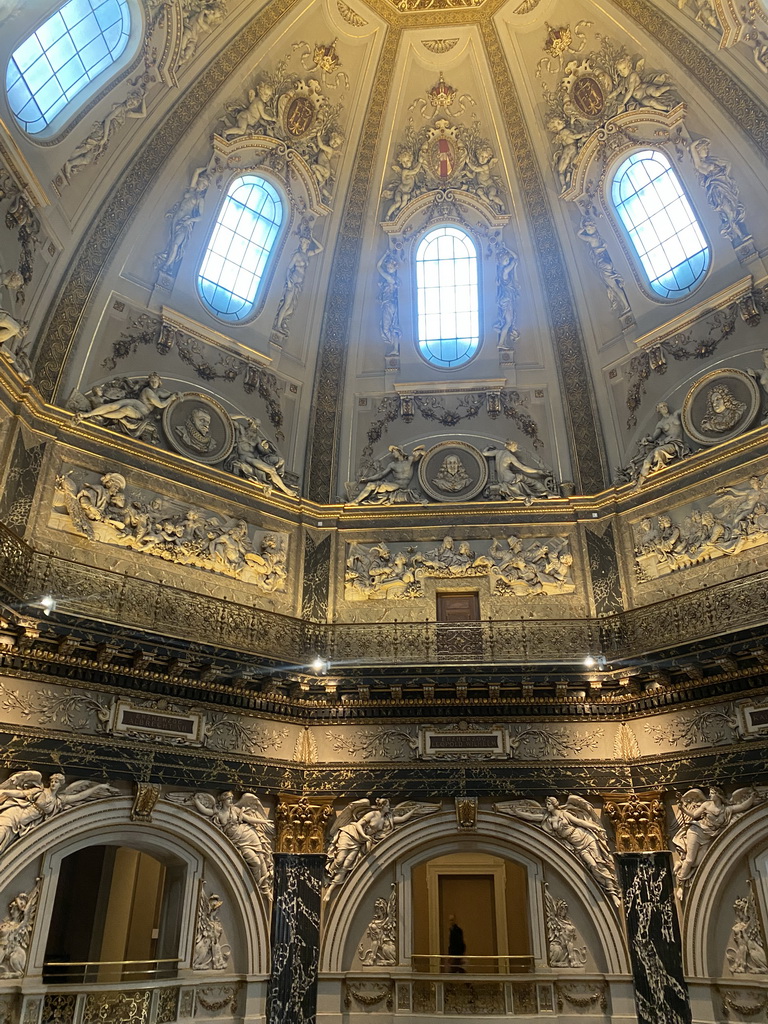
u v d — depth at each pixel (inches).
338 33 810.2
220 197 801.6
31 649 563.8
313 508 792.3
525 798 664.4
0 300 616.4
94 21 676.1
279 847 650.8
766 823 584.4
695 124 756.0
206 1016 583.8
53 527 631.2
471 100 852.0
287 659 706.8
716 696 629.9
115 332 722.8
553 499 781.9
